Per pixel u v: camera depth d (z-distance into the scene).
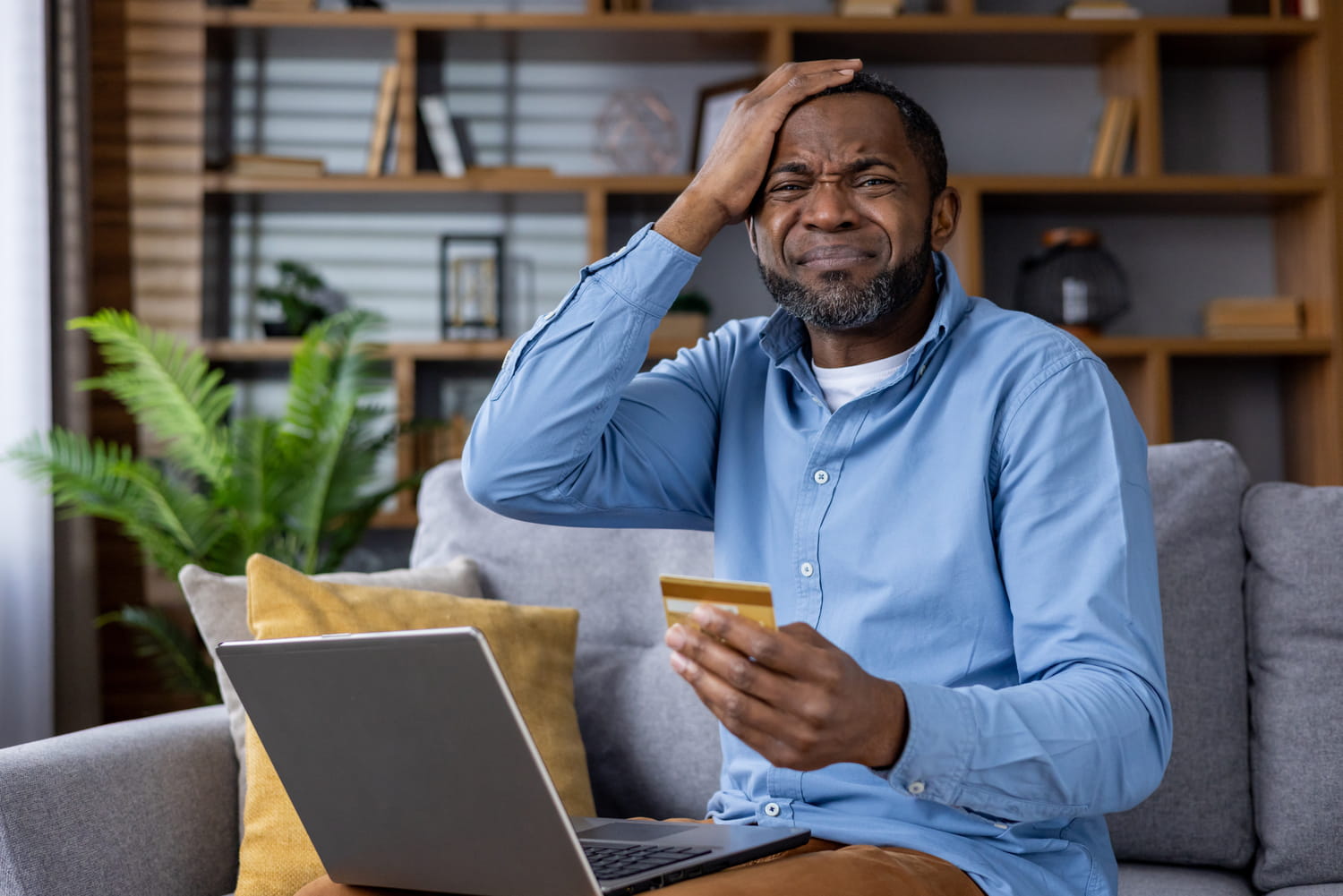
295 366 3.02
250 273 3.72
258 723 0.92
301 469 2.96
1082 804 0.89
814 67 1.18
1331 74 3.49
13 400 2.90
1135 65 3.53
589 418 1.19
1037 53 3.69
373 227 3.74
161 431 3.04
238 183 3.47
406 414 3.47
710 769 1.56
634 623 1.70
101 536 3.40
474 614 1.56
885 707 0.81
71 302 3.23
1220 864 1.42
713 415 1.31
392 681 0.83
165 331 3.49
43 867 1.21
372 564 3.62
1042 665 0.99
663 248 1.17
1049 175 3.65
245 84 3.73
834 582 1.12
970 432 1.09
